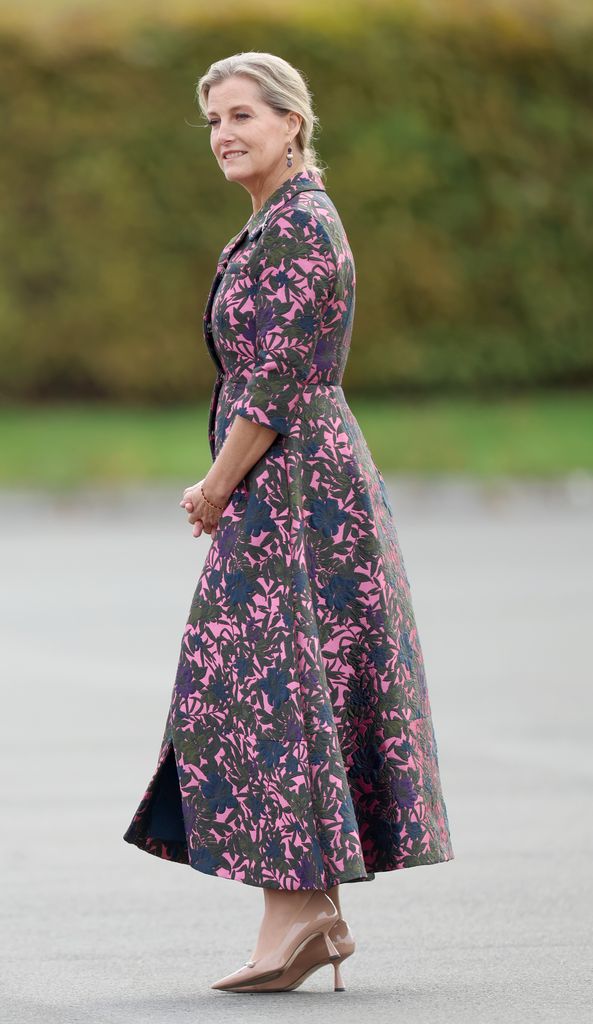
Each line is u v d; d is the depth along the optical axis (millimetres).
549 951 16266
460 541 51938
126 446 67812
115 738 26438
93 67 72938
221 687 14883
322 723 14570
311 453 14914
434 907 17984
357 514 14977
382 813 14891
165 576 44500
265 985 14891
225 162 15281
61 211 73438
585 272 78438
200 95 15602
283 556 14797
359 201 75688
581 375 81375
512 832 20938
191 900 18469
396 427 71312
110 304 73875
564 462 66875
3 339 73875
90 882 19172
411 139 75812
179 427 71625
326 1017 14148
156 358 74688
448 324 77562
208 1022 14047
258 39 73938
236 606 14875
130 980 15445
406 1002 14609
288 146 15289
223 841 14789
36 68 72688
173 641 35031
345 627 14875
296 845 14461
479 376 78188
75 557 48719
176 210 73875
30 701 29234
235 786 14781
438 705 28656
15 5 72938
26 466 65062
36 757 25219
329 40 74562
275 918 14945
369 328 76812
